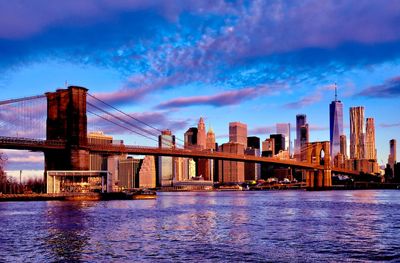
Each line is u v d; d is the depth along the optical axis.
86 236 60.03
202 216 89.62
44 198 163.25
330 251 49.09
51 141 179.25
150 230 66.25
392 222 77.06
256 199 182.12
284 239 57.31
